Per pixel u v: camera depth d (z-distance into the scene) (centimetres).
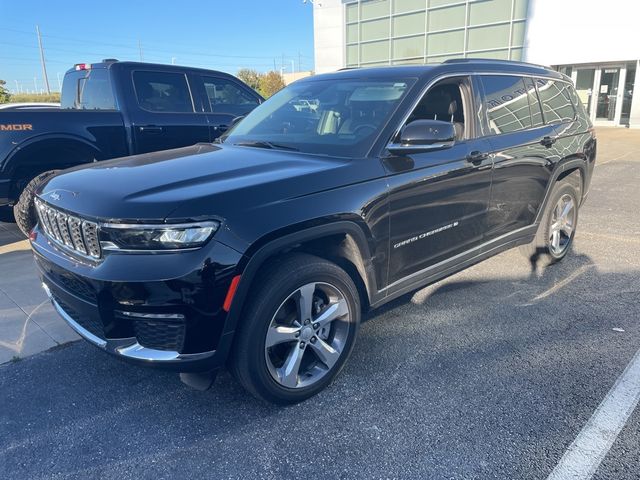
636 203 745
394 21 2314
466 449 239
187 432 256
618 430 249
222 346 239
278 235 244
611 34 1834
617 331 350
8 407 276
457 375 300
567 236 489
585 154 480
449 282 443
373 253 293
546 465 228
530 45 1981
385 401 277
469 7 2078
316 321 273
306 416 266
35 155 518
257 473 228
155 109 603
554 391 282
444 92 356
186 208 226
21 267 483
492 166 369
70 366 316
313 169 274
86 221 241
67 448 245
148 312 229
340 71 410
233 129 401
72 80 654
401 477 223
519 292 420
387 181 294
